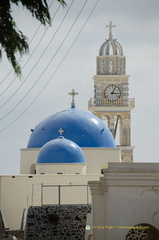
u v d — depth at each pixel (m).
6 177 134.88
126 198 85.38
